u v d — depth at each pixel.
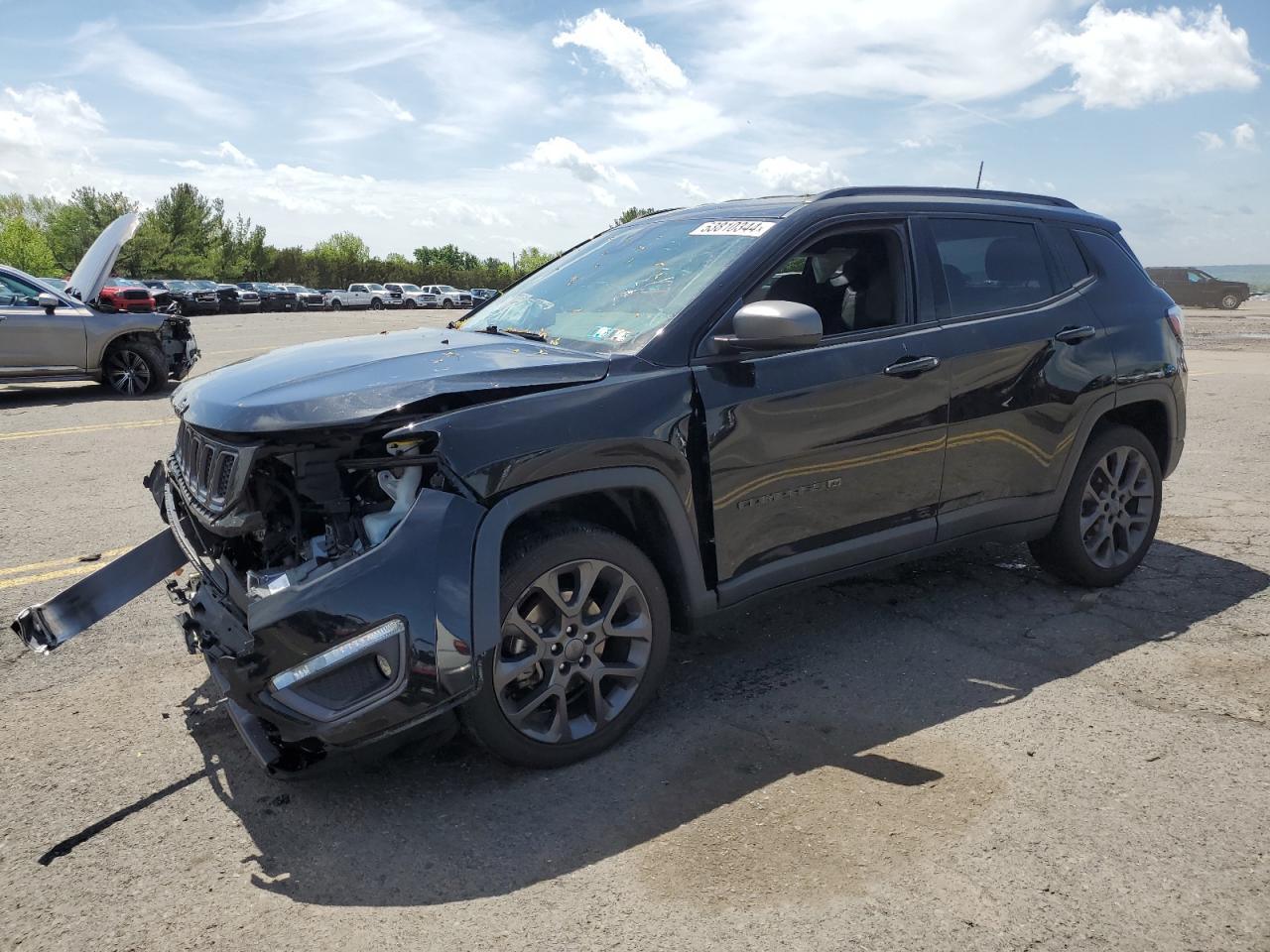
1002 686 3.55
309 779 2.96
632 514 3.20
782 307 3.04
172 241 70.88
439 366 2.98
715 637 4.06
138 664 3.83
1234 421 9.23
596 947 2.21
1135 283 4.62
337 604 2.56
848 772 2.96
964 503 3.93
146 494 6.57
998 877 2.44
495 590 2.72
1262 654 3.81
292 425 2.66
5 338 10.95
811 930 2.25
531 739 2.92
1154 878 2.43
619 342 3.27
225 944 2.24
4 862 2.57
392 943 2.23
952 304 3.89
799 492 3.42
